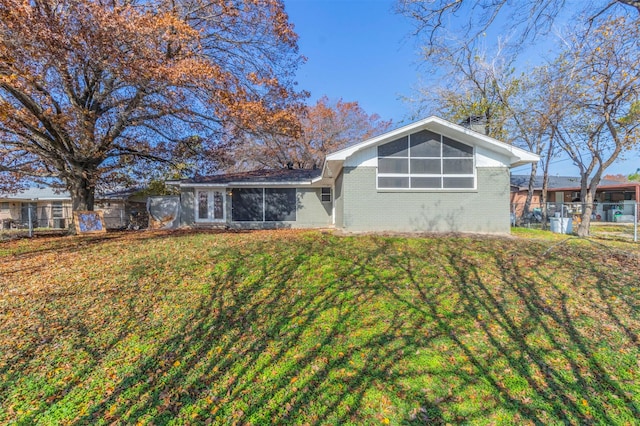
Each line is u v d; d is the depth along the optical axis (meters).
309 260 6.91
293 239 9.62
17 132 11.12
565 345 3.77
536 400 2.90
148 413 2.83
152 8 11.11
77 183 14.12
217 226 16.50
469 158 11.26
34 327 4.36
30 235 13.30
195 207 16.58
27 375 3.38
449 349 3.71
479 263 6.70
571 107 12.21
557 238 9.98
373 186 11.19
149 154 16.33
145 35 9.39
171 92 11.21
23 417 2.80
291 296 5.19
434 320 4.38
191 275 6.14
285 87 14.66
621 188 24.58
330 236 10.09
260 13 12.77
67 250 8.85
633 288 5.30
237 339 4.02
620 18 7.95
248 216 16.66
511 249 7.91
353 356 3.60
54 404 2.96
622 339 3.87
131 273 6.31
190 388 3.16
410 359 3.52
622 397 2.92
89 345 3.93
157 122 14.55
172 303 5.02
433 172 11.22
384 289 5.38
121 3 10.70
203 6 12.20
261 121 12.66
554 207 24.16
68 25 8.62
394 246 8.28
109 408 2.90
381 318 4.45
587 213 12.45
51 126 11.70
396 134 10.85
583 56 9.80
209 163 18.39
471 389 3.04
